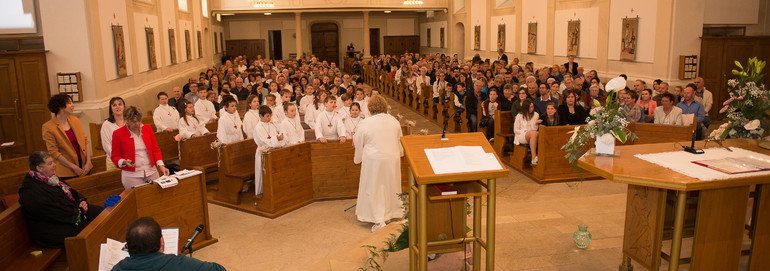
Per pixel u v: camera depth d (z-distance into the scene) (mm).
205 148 7812
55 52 9656
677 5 11305
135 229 2877
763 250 3592
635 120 7934
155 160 5570
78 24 9633
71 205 4656
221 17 27812
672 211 3729
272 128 6832
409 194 3584
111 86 10891
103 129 5621
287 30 29141
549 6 16406
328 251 5426
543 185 7375
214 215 6602
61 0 9539
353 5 25188
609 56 13648
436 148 3463
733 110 4398
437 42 27469
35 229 4543
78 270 3682
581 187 7215
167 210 5207
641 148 3930
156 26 14797
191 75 19312
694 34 11539
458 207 3727
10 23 9680
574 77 11680
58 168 5664
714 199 3312
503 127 9117
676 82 11695
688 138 7090
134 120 5285
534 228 4828
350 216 6434
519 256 4184
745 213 3404
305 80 13383
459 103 11734
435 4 25594
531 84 10273
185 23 18781
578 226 4402
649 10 12070
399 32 30250
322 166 7020
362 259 4547
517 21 18750
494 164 3322
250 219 6418
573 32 15086
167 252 3607
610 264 4004
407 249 4660
